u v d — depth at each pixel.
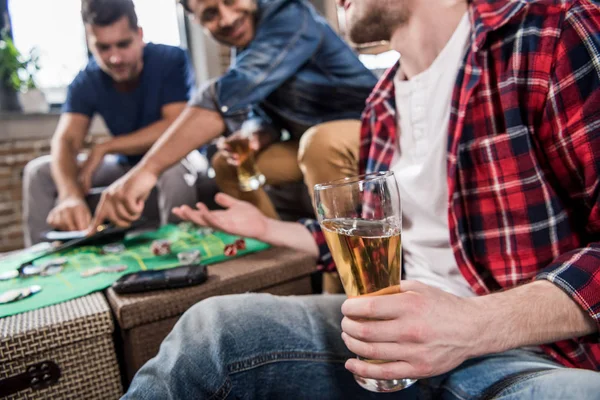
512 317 0.47
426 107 0.76
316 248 0.90
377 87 0.87
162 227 1.52
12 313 0.80
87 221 1.52
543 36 0.61
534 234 0.63
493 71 0.67
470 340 0.46
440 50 0.75
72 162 1.94
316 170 1.38
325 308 0.71
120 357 0.94
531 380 0.48
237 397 0.60
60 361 0.76
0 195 2.89
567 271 0.50
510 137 0.63
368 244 0.46
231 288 0.89
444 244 0.74
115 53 1.94
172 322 0.84
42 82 3.18
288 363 0.63
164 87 2.12
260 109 1.81
